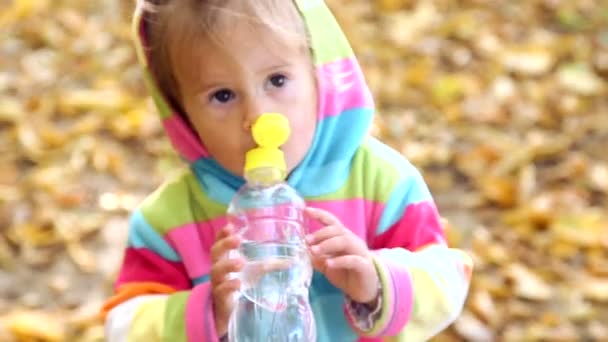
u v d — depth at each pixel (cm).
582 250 371
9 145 430
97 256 372
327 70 177
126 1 523
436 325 170
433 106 454
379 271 164
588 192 398
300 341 157
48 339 337
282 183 160
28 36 499
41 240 378
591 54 481
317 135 177
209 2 163
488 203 394
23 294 356
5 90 463
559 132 434
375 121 438
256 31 161
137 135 432
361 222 179
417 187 182
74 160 418
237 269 157
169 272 182
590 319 342
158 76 181
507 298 352
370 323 166
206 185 183
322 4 178
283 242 157
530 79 469
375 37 504
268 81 164
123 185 407
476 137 433
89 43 495
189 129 182
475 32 502
